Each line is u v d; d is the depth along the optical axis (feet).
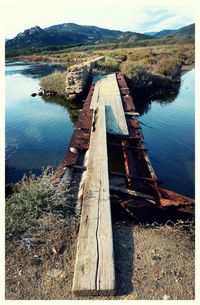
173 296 9.02
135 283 9.40
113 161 21.18
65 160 17.81
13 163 24.48
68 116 37.11
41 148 27.50
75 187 15.51
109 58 72.49
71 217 12.58
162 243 11.27
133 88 47.75
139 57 77.41
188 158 24.91
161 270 9.93
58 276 9.75
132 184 16.16
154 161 24.43
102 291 8.89
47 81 50.49
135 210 13.98
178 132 30.96
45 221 11.92
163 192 15.14
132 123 25.96
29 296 9.12
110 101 31.91
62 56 122.52
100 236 10.59
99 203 12.35
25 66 96.73
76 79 42.78
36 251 10.82
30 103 43.55
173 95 47.34
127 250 10.75
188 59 87.15
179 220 13.21
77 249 10.08
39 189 13.35
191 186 20.51
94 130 21.11
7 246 11.05
